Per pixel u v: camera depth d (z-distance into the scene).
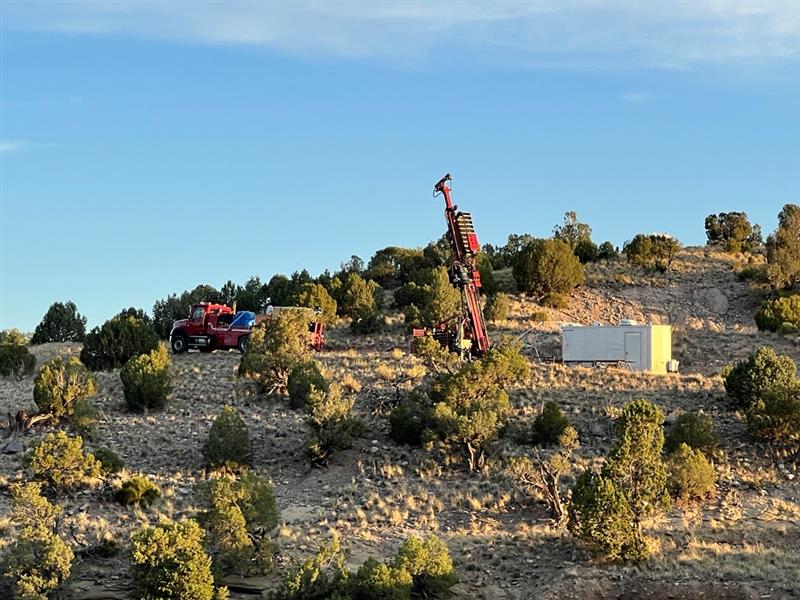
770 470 37.16
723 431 40.72
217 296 92.25
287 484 37.31
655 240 88.12
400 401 44.47
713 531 32.09
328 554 27.80
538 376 48.66
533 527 32.59
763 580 27.27
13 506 29.50
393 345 60.03
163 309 88.00
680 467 34.53
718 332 63.50
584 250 91.19
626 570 28.34
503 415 40.69
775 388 39.28
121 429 43.03
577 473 36.66
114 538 30.20
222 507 28.36
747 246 93.50
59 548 26.00
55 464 34.84
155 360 47.38
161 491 35.50
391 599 24.75
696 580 27.36
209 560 25.61
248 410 45.22
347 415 39.97
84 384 43.31
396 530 32.53
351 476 37.75
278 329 48.16
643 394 45.53
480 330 54.09
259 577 28.05
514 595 27.19
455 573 26.86
